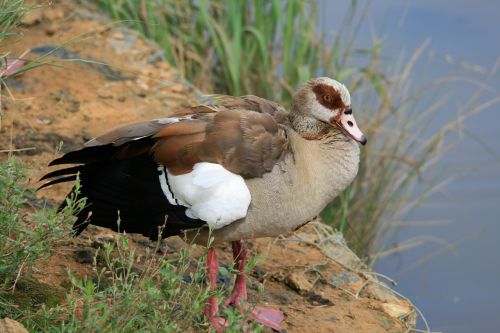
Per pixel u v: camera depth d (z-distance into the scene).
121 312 7.54
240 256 9.41
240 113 8.97
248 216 8.81
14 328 7.09
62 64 14.09
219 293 8.17
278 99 15.59
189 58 16.38
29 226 9.52
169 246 10.26
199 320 8.61
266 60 15.47
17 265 8.09
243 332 8.27
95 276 9.08
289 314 9.49
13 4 9.54
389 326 9.61
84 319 7.34
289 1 15.77
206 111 9.27
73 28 15.40
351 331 9.31
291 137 9.30
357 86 15.88
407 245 15.09
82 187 8.76
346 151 9.36
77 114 12.95
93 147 8.69
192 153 8.70
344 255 11.09
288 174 8.89
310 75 15.84
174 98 14.12
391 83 16.00
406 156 15.24
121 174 8.79
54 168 11.34
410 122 15.70
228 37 16.22
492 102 17.75
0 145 11.65
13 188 8.24
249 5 16.56
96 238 9.89
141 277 8.16
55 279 8.88
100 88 13.80
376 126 15.12
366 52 16.23
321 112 9.42
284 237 11.24
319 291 10.17
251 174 8.75
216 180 8.61
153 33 16.22
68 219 8.87
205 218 8.58
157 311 7.71
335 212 14.39
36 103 12.95
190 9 16.56
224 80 16.31
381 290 10.41
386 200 14.80
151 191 8.73
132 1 16.38
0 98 11.67
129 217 8.80
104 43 15.23
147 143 8.83
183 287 8.52
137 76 14.49
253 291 9.84
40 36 14.84
